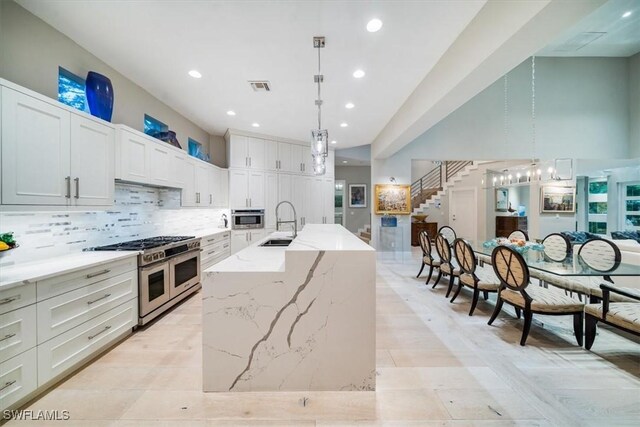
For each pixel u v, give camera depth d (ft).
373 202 23.27
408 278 16.24
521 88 22.52
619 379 6.58
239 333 6.06
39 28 7.57
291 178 21.21
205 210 18.04
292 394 6.02
